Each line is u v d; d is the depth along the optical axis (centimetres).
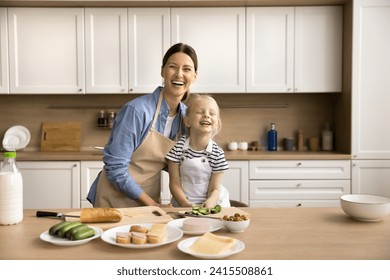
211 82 357
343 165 339
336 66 356
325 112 394
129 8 351
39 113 391
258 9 353
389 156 338
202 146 187
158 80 356
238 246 108
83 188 337
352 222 137
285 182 338
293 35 355
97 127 392
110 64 355
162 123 189
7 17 351
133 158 187
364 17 335
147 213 146
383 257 103
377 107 338
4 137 379
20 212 136
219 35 355
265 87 357
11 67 354
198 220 127
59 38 354
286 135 396
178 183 187
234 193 339
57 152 377
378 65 337
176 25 353
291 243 114
